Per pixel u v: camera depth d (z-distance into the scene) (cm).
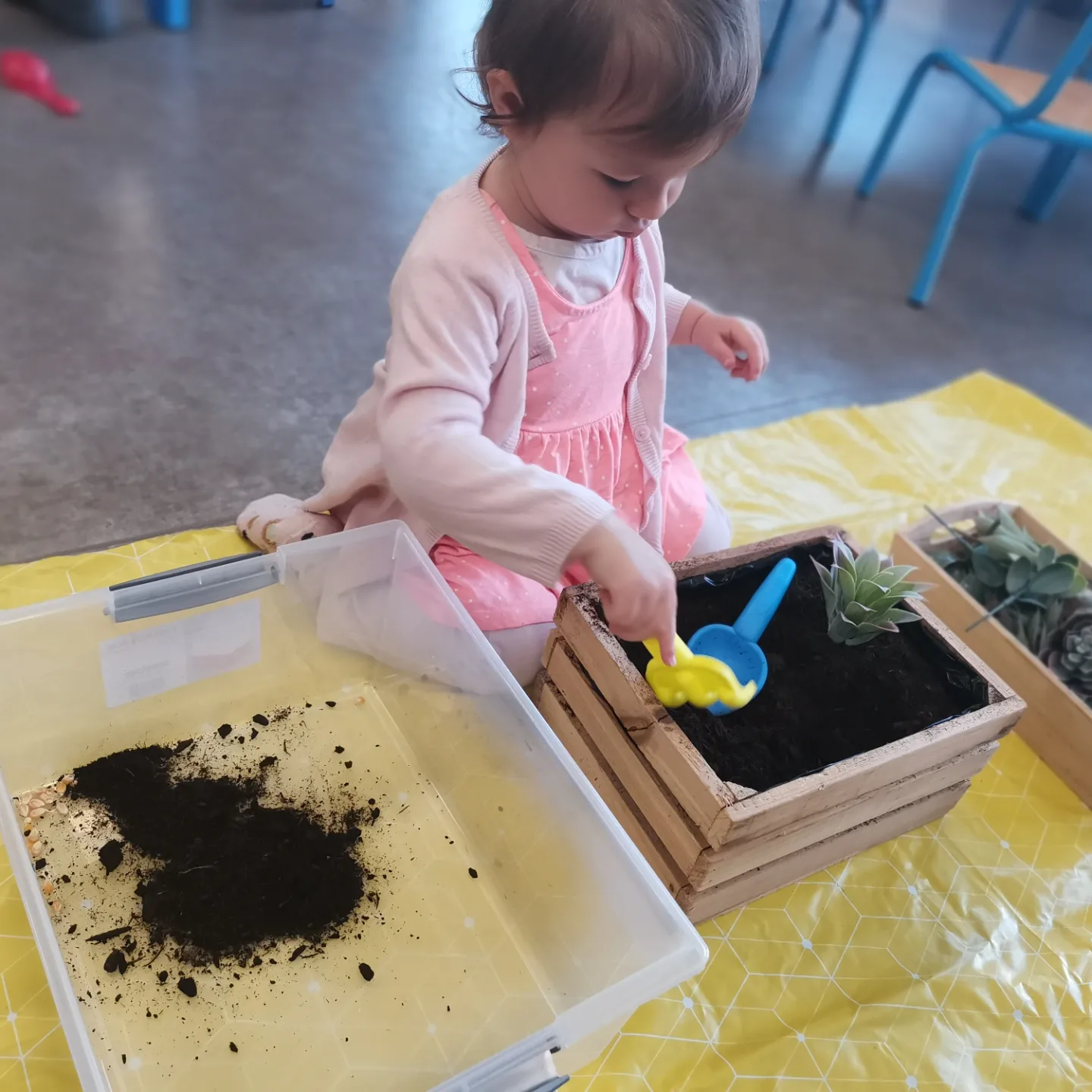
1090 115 180
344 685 92
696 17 62
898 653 85
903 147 250
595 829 72
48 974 58
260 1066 66
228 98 198
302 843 77
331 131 194
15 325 132
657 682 75
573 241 82
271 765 83
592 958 73
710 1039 76
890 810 85
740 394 153
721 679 72
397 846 80
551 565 71
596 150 67
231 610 84
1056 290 205
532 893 79
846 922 85
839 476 136
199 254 154
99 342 133
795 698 80
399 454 74
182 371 132
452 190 82
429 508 74
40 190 159
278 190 173
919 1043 78
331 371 138
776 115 252
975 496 137
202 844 76
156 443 120
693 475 108
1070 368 180
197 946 71
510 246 80
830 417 146
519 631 92
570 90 64
